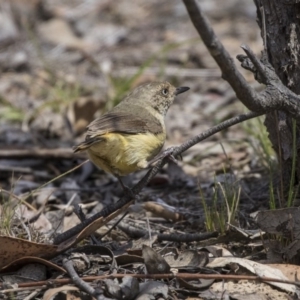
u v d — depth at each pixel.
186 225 10.16
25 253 8.06
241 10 23.73
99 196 11.91
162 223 10.29
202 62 19.73
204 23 6.31
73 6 24.67
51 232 10.03
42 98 18.00
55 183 12.75
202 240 8.98
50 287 7.68
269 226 8.41
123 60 20.31
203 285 7.82
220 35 21.53
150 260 7.84
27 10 23.47
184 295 7.75
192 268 8.20
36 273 8.07
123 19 23.94
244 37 21.16
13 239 7.83
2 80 19.34
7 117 16.41
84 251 8.67
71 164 13.59
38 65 20.39
